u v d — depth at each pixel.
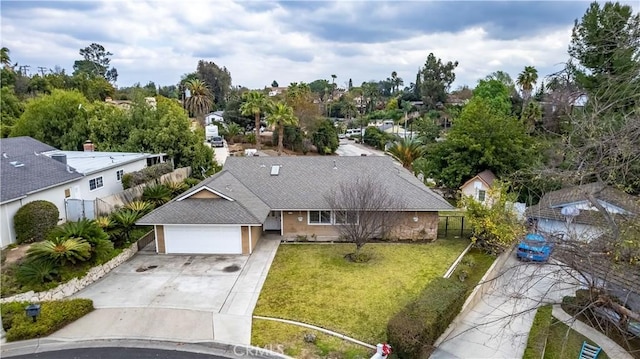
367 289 17.38
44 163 23.88
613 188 11.80
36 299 15.16
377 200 21.59
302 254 21.72
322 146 63.38
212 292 16.94
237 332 13.88
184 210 21.72
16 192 19.41
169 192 28.27
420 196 24.17
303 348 12.98
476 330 14.96
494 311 16.67
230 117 72.81
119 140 36.84
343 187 23.84
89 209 22.69
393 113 94.69
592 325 14.55
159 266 19.81
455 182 34.72
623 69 11.66
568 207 17.97
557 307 16.59
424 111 93.00
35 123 37.09
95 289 17.09
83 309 14.84
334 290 17.25
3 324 13.43
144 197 26.70
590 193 11.05
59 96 39.66
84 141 37.38
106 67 139.00
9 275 15.72
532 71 56.22
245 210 21.69
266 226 25.67
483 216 22.27
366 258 21.05
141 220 21.17
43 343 13.11
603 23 14.08
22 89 62.94
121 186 28.89
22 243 19.09
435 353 13.30
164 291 16.98
